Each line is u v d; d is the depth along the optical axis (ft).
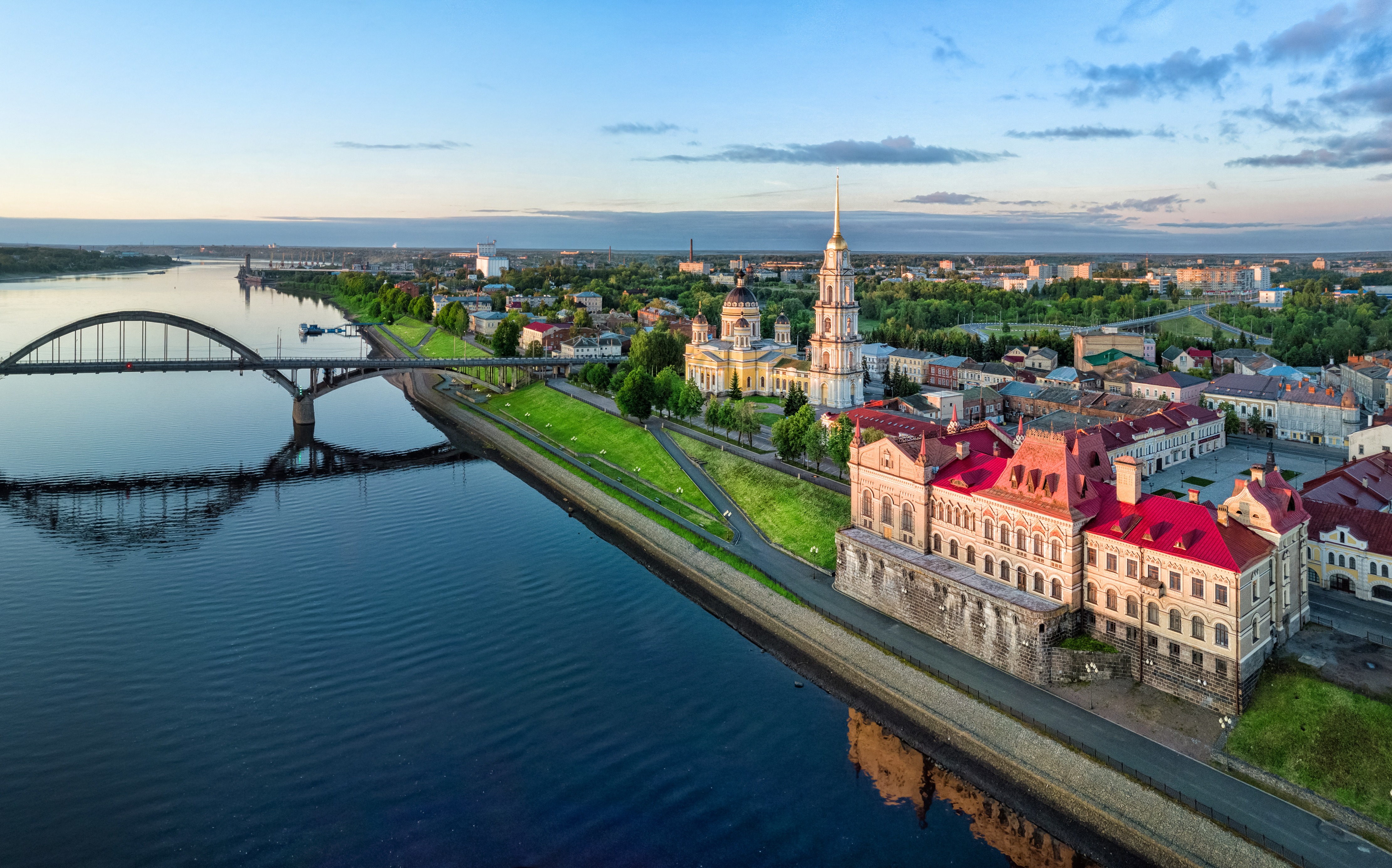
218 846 225.76
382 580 402.72
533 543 458.50
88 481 577.43
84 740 270.46
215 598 379.96
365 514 509.35
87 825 232.12
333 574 410.11
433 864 220.02
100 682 305.94
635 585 400.06
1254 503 275.39
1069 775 243.19
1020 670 292.40
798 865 221.25
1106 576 288.71
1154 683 277.23
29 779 250.78
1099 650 285.84
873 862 222.28
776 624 350.02
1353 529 320.29
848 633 331.16
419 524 490.49
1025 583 307.37
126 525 482.28
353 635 344.28
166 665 318.24
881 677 302.25
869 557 354.13
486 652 330.95
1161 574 272.31
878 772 258.78
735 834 232.32
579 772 257.14
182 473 604.08
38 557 429.38
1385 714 237.04
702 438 610.24
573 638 344.28
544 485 581.53
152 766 258.16
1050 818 234.99
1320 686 253.03
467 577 407.23
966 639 312.50
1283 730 243.60
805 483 474.49
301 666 319.27
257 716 285.23
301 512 512.22
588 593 390.01
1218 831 215.31
